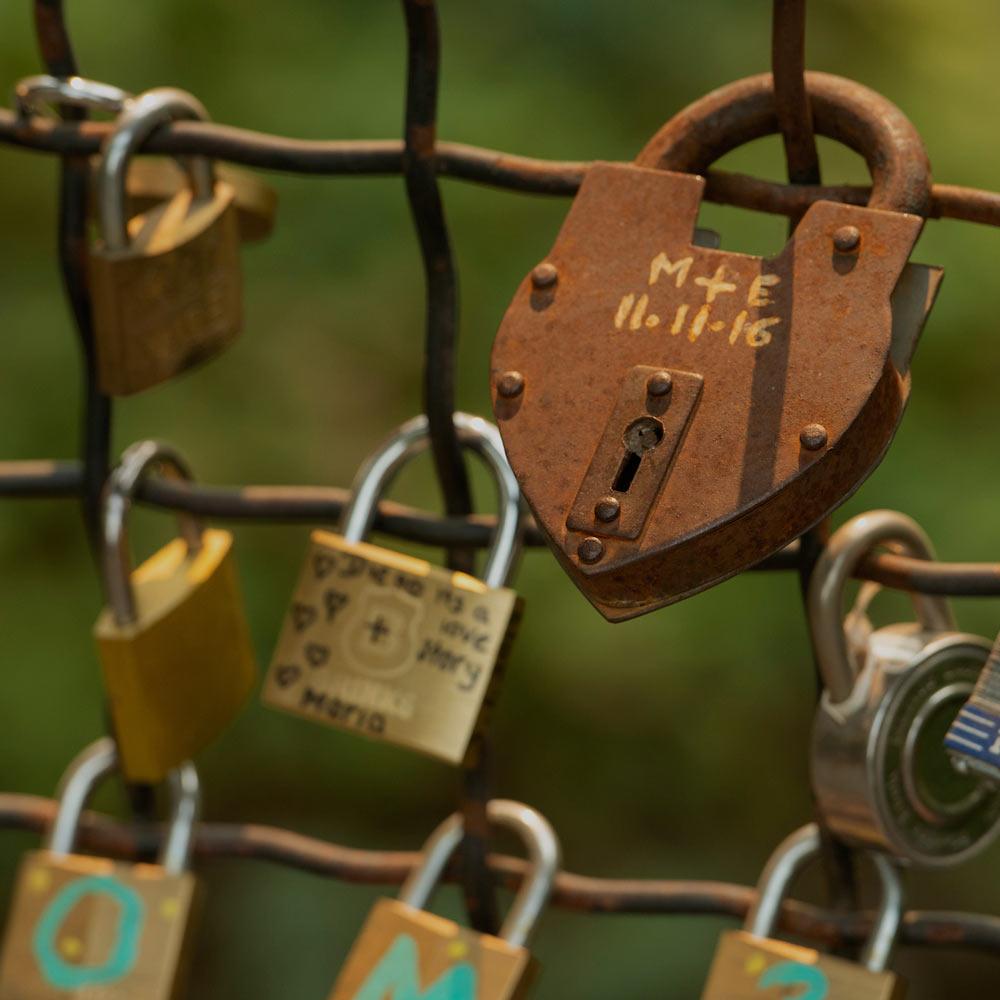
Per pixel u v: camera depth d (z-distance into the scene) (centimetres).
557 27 350
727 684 336
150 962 122
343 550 118
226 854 127
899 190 92
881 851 107
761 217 312
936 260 327
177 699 125
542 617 326
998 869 390
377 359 351
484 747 120
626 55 350
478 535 118
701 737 358
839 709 106
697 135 98
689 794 369
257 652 334
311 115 338
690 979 347
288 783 357
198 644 125
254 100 339
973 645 107
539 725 362
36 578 337
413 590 117
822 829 112
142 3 343
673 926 355
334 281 347
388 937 118
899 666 105
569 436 89
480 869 121
